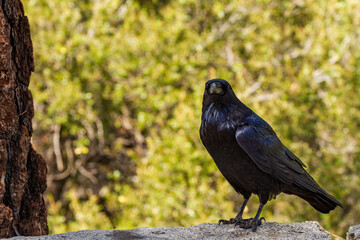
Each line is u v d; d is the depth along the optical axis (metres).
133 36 15.93
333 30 15.89
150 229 5.29
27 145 5.52
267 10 16.78
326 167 15.80
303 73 15.72
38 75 15.90
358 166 16.02
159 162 14.07
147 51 15.84
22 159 5.45
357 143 15.98
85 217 14.62
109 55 15.42
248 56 17.28
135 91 15.97
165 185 13.91
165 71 15.59
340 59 16.44
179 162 13.85
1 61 5.25
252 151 5.41
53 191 19.11
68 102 15.55
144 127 16.91
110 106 17.28
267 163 5.48
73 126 16.45
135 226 13.99
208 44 16.09
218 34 17.05
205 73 15.48
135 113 17.92
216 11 15.91
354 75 16.00
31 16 15.42
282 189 5.72
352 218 16.25
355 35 16.56
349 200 16.42
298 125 15.97
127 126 17.67
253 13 16.58
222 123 5.48
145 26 16.14
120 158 19.12
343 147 16.23
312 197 5.99
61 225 14.79
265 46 16.36
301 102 16.03
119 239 4.93
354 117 16.06
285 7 17.03
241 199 15.11
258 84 16.28
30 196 5.64
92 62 15.78
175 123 14.20
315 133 16.41
